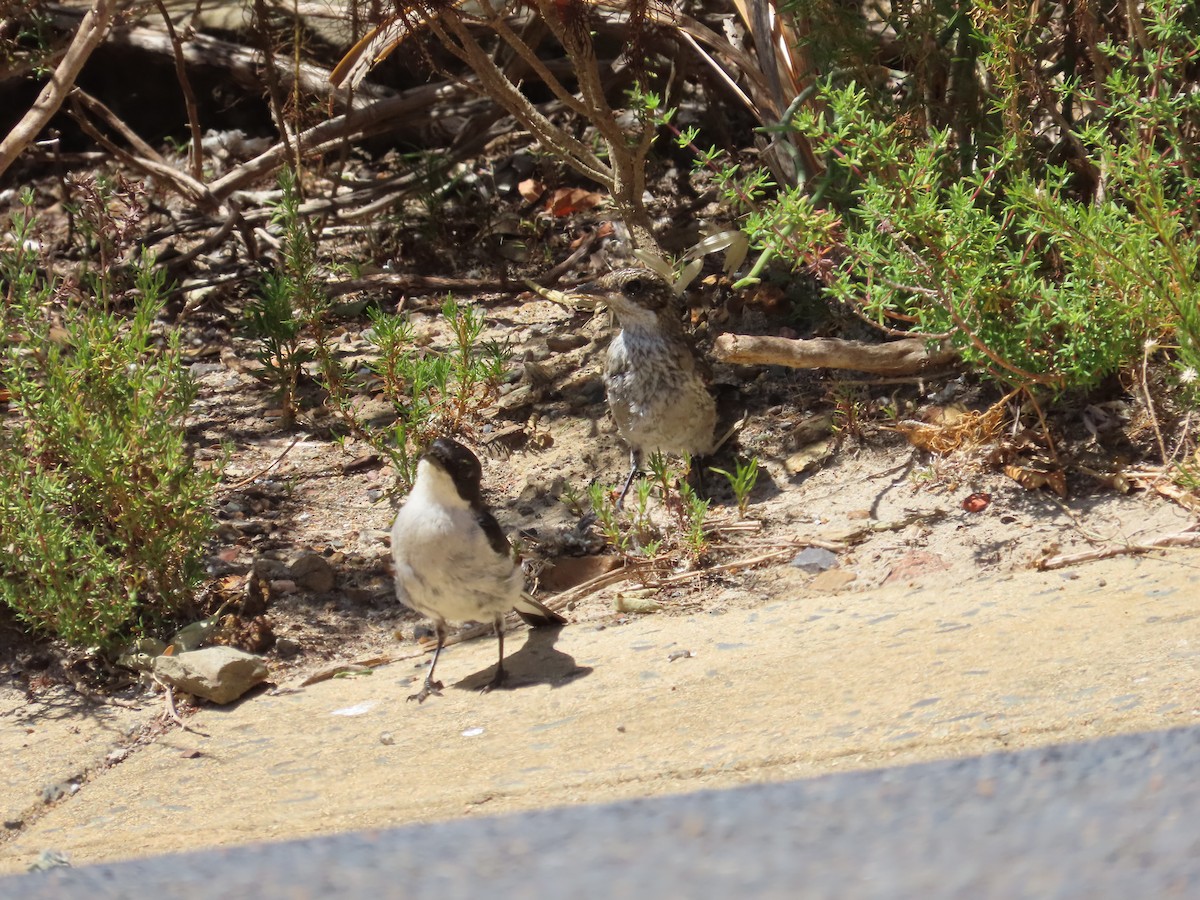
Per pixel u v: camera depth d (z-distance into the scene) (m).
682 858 3.34
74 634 8.76
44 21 14.98
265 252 15.16
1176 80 10.52
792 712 6.90
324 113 16.69
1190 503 8.95
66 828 7.03
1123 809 3.39
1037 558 8.88
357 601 9.76
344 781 7.10
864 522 9.75
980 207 10.45
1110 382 10.20
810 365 10.39
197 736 8.15
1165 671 6.38
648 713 7.35
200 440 11.79
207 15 17.69
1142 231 8.78
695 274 12.23
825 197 11.09
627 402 10.51
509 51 15.48
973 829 3.32
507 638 9.14
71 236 14.45
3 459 9.02
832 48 10.95
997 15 9.77
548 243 15.16
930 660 7.32
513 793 6.42
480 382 12.14
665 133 15.75
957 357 10.70
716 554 9.73
